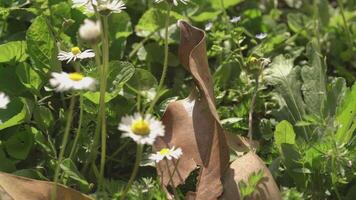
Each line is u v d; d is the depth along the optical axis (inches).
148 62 27.0
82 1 20.3
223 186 19.8
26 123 22.9
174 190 19.8
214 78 25.7
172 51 27.7
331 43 30.2
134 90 23.5
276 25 30.4
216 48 26.2
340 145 21.6
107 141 23.8
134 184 20.5
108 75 22.4
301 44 30.3
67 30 25.3
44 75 23.1
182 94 25.1
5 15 25.4
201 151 20.7
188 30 22.0
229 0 29.5
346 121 22.1
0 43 25.5
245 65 25.2
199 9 28.5
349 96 22.3
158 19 27.4
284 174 21.9
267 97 25.6
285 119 23.7
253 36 29.2
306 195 21.4
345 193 21.9
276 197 19.4
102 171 20.2
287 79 24.1
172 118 21.5
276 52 28.9
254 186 19.0
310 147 21.5
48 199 18.9
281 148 21.7
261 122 23.5
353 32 30.9
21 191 18.7
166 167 21.0
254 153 20.2
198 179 20.3
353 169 21.3
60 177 21.4
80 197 19.2
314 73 23.9
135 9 29.2
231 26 28.0
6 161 21.7
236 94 25.4
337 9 32.7
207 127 21.0
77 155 22.2
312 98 23.5
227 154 20.1
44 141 22.0
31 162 22.8
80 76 17.3
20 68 22.8
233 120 23.4
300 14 30.7
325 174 21.4
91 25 16.8
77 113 23.5
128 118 17.3
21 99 22.5
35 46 23.0
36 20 23.0
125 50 27.8
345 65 30.0
